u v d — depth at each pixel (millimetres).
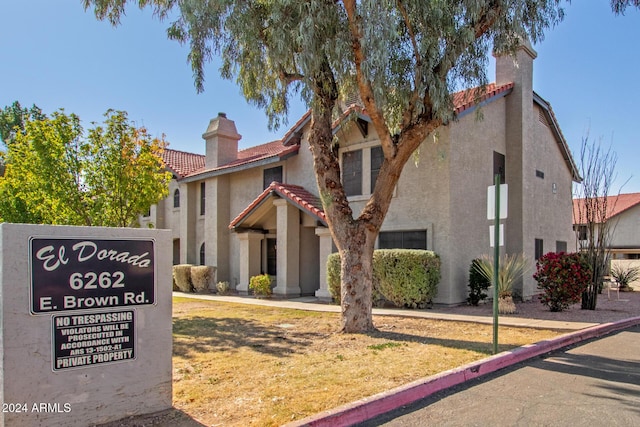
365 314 10070
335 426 5008
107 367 4930
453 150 14742
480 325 10953
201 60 10750
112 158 14211
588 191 15039
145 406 5164
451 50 9477
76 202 13953
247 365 7312
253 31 9680
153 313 5312
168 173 15930
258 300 17312
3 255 4371
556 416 5285
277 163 20578
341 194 10305
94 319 4867
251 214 19391
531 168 17938
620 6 11094
